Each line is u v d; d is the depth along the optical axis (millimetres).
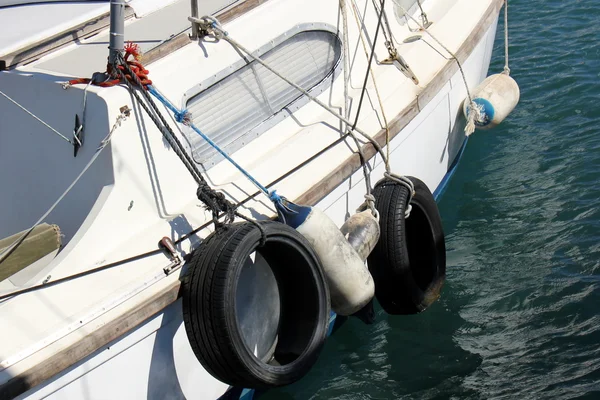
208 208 4066
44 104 4137
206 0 5383
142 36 4844
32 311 3559
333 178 4676
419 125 5613
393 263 4988
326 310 4285
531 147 7371
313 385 4984
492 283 5707
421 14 6207
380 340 5309
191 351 4078
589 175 6781
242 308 4195
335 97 5195
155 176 4105
